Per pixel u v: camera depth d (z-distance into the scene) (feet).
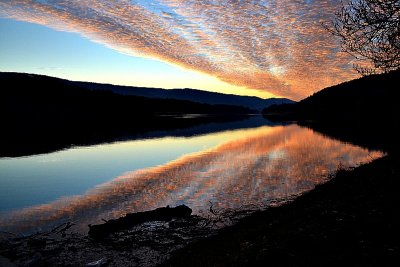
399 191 36.55
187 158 129.70
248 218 53.21
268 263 24.38
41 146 170.19
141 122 422.82
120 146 174.60
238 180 85.20
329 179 82.79
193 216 56.54
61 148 164.25
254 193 71.72
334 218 31.65
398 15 29.48
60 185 82.53
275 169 100.58
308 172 94.43
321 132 269.44
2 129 253.44
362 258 21.26
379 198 35.37
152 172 99.60
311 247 25.18
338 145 165.58
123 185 81.87
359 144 164.25
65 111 459.73
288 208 53.62
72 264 39.47
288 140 206.90
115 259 40.57
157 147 170.40
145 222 53.47
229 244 38.01
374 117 210.18
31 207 63.21
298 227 32.22
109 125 346.74
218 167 106.42
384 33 30.48
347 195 45.75
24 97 458.91
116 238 47.01
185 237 47.29
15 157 133.08
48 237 47.73
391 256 20.59
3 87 462.60
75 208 62.39
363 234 25.20
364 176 61.67
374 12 29.81
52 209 61.87
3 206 63.87
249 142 197.47
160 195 71.72
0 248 43.96
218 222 53.52
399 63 30.66
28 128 274.16
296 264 22.84
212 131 304.91
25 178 91.61
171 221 53.47
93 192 75.00
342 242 24.66
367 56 32.35
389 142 162.50
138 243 45.32
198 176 91.76
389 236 23.77
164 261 38.96
